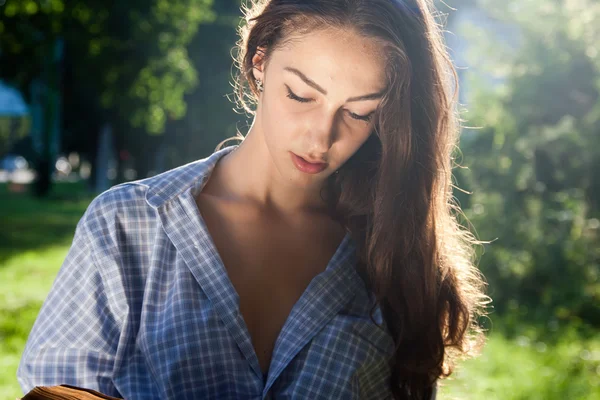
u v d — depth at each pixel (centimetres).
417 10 159
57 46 2238
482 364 621
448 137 173
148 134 2791
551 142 837
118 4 1870
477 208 870
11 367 577
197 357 153
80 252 157
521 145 854
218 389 154
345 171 177
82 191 3095
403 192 168
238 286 163
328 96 151
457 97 174
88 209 160
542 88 868
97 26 1884
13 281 956
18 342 655
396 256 172
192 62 2606
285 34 152
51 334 155
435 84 163
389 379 177
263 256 167
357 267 175
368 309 174
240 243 166
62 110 2714
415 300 173
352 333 167
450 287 182
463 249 190
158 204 157
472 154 902
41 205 2209
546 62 864
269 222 170
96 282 156
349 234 176
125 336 155
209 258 156
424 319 175
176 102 2148
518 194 870
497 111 895
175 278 156
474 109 906
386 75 154
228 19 2606
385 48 152
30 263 1119
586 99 866
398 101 155
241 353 156
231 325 154
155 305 156
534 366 627
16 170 4812
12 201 2291
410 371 177
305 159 157
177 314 154
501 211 858
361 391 170
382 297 172
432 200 171
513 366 619
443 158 171
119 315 156
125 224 158
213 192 168
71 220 1802
